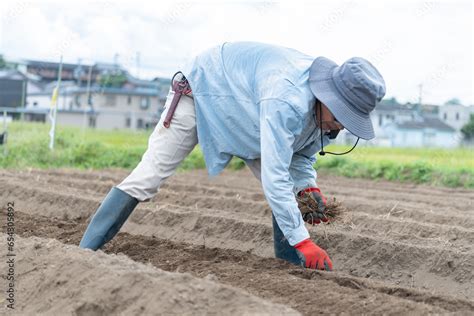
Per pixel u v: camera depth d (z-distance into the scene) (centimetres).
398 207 1125
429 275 702
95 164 1983
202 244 847
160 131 603
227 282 571
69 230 849
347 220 866
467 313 496
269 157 532
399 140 3441
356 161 2017
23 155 1950
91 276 496
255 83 557
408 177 1844
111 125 5541
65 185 1316
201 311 427
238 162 2133
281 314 413
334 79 538
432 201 1345
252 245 815
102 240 599
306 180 638
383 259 732
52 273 527
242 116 570
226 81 575
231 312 423
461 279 685
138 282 464
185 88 595
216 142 588
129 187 599
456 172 1800
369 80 528
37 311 495
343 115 530
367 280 599
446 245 778
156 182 603
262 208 1036
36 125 2756
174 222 912
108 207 598
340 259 752
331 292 526
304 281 563
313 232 790
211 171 598
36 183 1227
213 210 966
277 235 666
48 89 5738
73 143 2147
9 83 4359
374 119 3500
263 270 617
